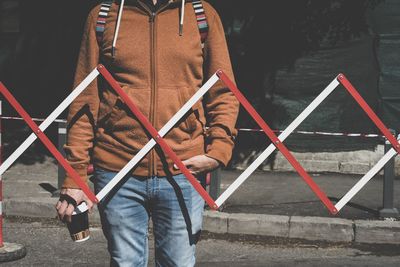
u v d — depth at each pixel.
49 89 12.66
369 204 8.31
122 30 2.66
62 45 12.59
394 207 8.17
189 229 2.67
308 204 8.33
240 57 11.10
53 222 7.57
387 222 7.11
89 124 2.72
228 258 6.29
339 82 2.64
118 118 2.63
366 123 10.71
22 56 12.74
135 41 2.63
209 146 2.65
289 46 10.91
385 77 10.62
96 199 2.62
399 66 10.59
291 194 9.01
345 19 10.70
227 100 2.68
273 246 6.76
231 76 2.69
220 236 7.09
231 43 11.12
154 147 2.61
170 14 2.66
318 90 10.87
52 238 6.88
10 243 6.38
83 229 2.73
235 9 11.05
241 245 6.78
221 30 2.72
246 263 6.12
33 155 11.46
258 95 11.06
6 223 7.50
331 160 10.86
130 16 2.66
